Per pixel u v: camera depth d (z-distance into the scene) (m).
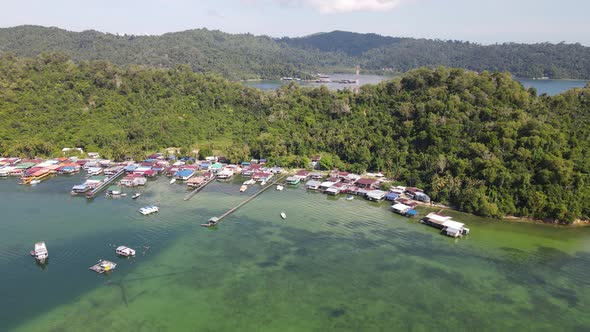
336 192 155.75
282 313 83.94
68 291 90.25
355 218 134.12
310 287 93.31
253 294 90.31
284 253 109.06
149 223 126.50
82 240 113.81
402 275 98.88
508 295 91.25
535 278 98.31
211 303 86.88
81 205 141.12
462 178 148.88
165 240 115.25
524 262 105.75
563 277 98.81
